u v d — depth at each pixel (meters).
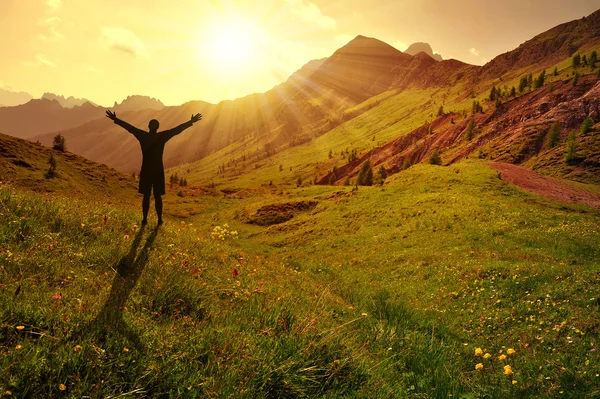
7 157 71.75
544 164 133.75
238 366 3.51
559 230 23.30
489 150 167.50
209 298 5.34
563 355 6.97
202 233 12.69
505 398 4.97
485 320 10.80
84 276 4.88
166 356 3.36
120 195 77.94
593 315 8.83
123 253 6.41
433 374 5.01
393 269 21.80
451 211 34.66
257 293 6.05
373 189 58.75
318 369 3.89
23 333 3.16
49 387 2.62
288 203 60.12
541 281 13.16
